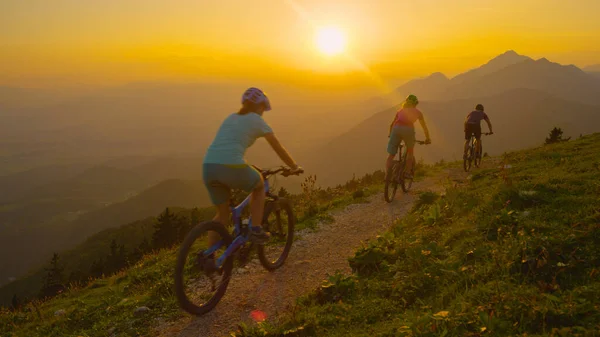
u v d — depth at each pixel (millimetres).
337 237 8836
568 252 4457
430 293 4836
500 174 11070
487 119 16656
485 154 20328
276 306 5758
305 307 5234
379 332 4156
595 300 3506
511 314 3598
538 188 6793
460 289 4562
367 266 6242
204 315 5668
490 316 3537
